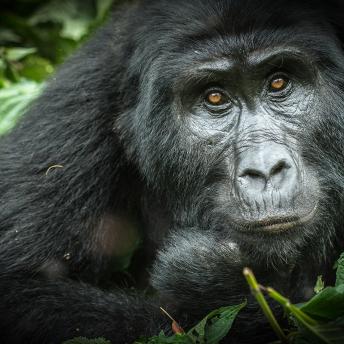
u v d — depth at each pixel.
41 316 10.47
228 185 10.27
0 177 11.30
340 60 10.64
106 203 11.45
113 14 12.53
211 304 9.85
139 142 11.13
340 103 10.58
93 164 11.27
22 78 16.42
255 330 9.77
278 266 9.98
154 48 10.79
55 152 11.21
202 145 10.52
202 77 10.34
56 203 10.99
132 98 11.29
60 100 11.65
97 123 11.37
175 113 10.65
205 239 10.16
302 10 10.41
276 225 9.43
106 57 11.73
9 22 18.03
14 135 11.91
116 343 10.11
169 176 10.99
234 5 10.34
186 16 10.59
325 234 10.47
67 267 11.13
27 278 10.79
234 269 9.87
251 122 10.23
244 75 10.27
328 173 10.45
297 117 10.30
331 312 8.09
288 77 10.40
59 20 18.23
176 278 9.98
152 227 12.01
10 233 10.88
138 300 10.66
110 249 11.85
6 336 10.56
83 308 10.48
